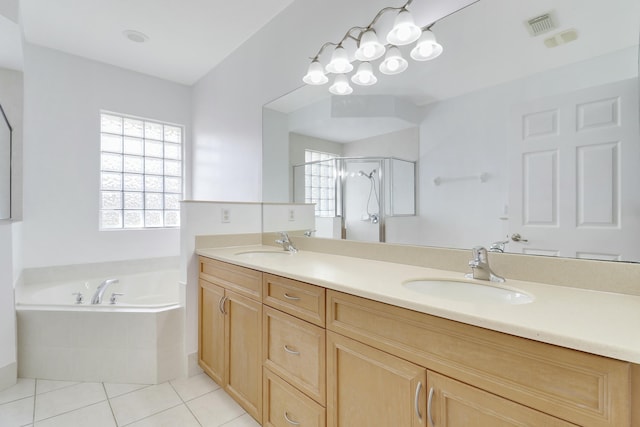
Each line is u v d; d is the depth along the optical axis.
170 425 1.65
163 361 2.09
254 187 2.67
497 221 1.34
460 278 1.30
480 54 1.38
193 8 2.32
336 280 1.24
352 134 1.89
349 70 1.83
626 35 1.05
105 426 1.64
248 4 2.28
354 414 1.14
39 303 2.25
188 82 3.60
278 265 1.60
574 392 0.69
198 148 3.55
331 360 1.22
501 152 1.33
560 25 1.18
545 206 1.21
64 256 2.89
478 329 0.83
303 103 2.19
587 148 1.12
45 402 1.84
